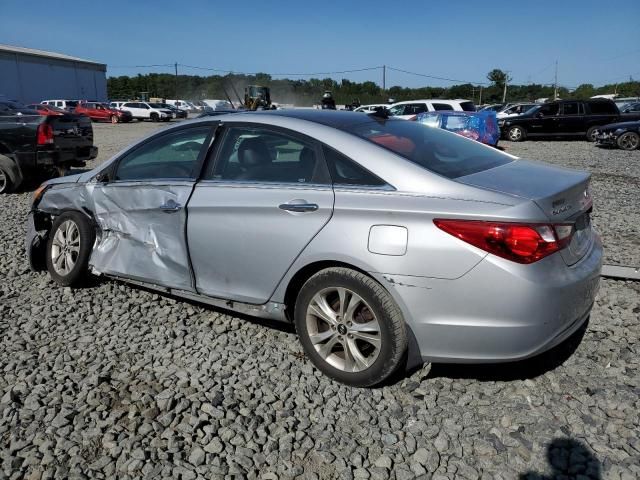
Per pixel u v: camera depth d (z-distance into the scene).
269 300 3.57
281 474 2.61
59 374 3.49
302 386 3.33
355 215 3.11
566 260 3.01
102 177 4.61
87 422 3.00
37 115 9.54
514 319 2.82
